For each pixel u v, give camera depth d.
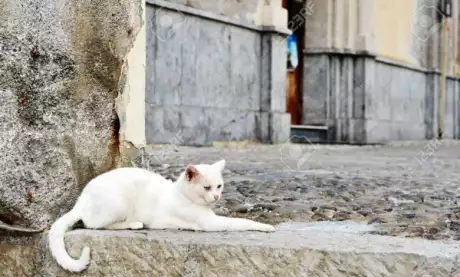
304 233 3.13
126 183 3.26
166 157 9.44
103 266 3.05
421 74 22.41
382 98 19.56
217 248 2.88
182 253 2.93
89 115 3.53
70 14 3.39
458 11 25.08
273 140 14.48
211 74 12.93
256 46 14.32
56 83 3.34
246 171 7.67
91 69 3.51
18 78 3.21
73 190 3.42
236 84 13.71
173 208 3.20
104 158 3.62
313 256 2.76
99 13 3.52
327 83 17.67
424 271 2.64
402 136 21.02
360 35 18.14
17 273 3.26
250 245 2.85
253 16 14.15
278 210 4.57
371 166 9.21
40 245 3.23
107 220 3.19
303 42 17.86
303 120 17.86
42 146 3.29
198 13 12.35
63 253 3.07
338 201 5.08
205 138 12.81
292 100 17.84
